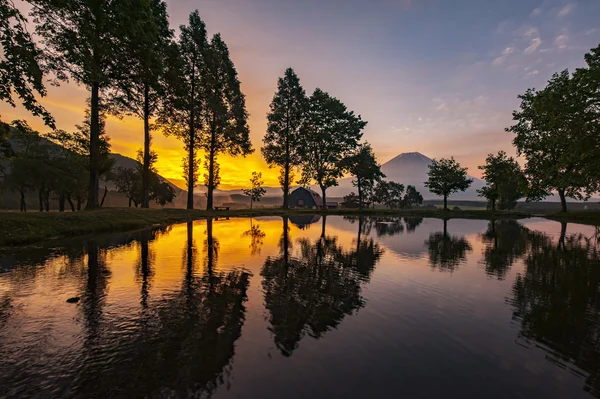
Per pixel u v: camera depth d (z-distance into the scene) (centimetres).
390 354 429
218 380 359
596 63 2181
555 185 2570
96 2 1528
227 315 563
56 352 421
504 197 6206
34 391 336
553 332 514
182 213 3152
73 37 1644
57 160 4772
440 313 596
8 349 428
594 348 457
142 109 3022
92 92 2300
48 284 738
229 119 4184
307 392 335
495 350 447
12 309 577
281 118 5016
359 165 5481
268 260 1074
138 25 1716
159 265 959
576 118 2212
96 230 1723
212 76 3828
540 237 1912
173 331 492
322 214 4622
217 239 1590
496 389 349
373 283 805
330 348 444
